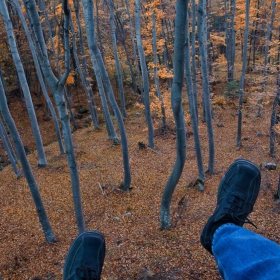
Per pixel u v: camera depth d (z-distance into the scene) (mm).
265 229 6703
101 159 13305
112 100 8547
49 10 15656
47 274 6195
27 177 6605
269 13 17438
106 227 7992
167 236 6844
